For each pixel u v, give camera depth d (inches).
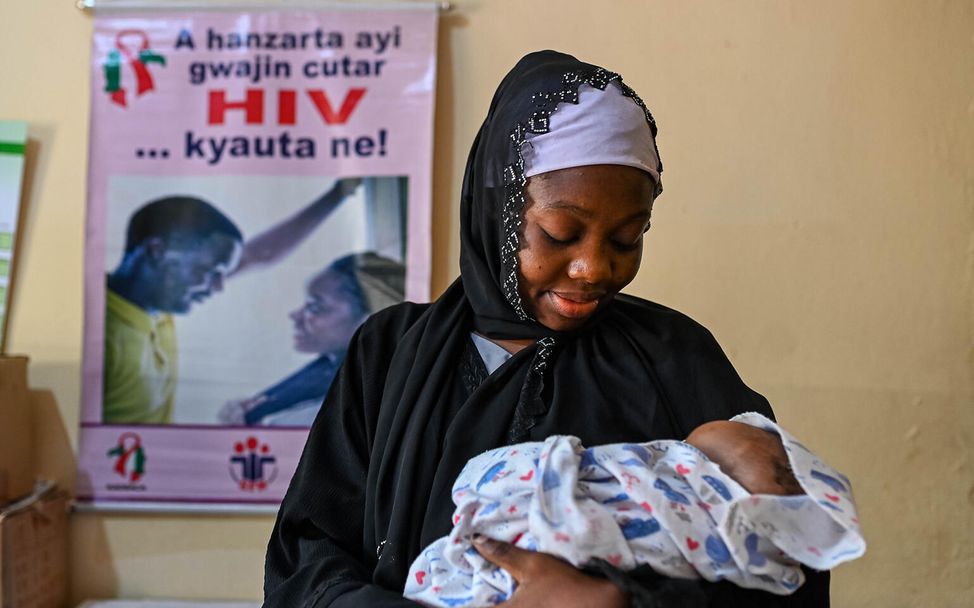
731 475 33.7
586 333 41.6
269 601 39.4
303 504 41.6
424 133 91.4
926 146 89.4
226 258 92.1
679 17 90.7
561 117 37.4
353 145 91.7
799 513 32.3
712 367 41.1
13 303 93.0
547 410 39.0
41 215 93.1
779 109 90.0
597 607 30.9
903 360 89.4
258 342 92.1
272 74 92.0
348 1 91.7
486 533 34.5
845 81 90.0
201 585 92.7
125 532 92.8
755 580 32.6
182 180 92.4
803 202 89.8
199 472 92.1
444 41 92.4
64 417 93.0
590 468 34.5
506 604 31.9
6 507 85.3
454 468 38.4
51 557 88.7
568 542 32.1
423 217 91.3
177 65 92.1
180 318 92.4
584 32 91.2
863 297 89.6
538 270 37.7
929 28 89.6
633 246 38.5
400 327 45.9
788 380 89.7
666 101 90.5
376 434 41.8
